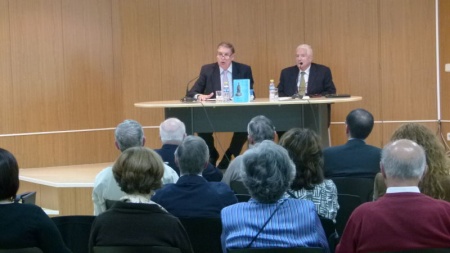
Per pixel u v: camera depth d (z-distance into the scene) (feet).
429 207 8.20
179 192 10.93
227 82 22.35
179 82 28.43
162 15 28.25
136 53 28.04
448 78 26.94
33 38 26.09
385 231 8.17
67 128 26.81
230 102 21.07
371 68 27.73
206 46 28.40
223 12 28.40
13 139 25.91
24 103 26.05
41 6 26.18
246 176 8.80
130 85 28.02
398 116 27.66
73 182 21.07
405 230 8.14
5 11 25.61
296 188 10.75
